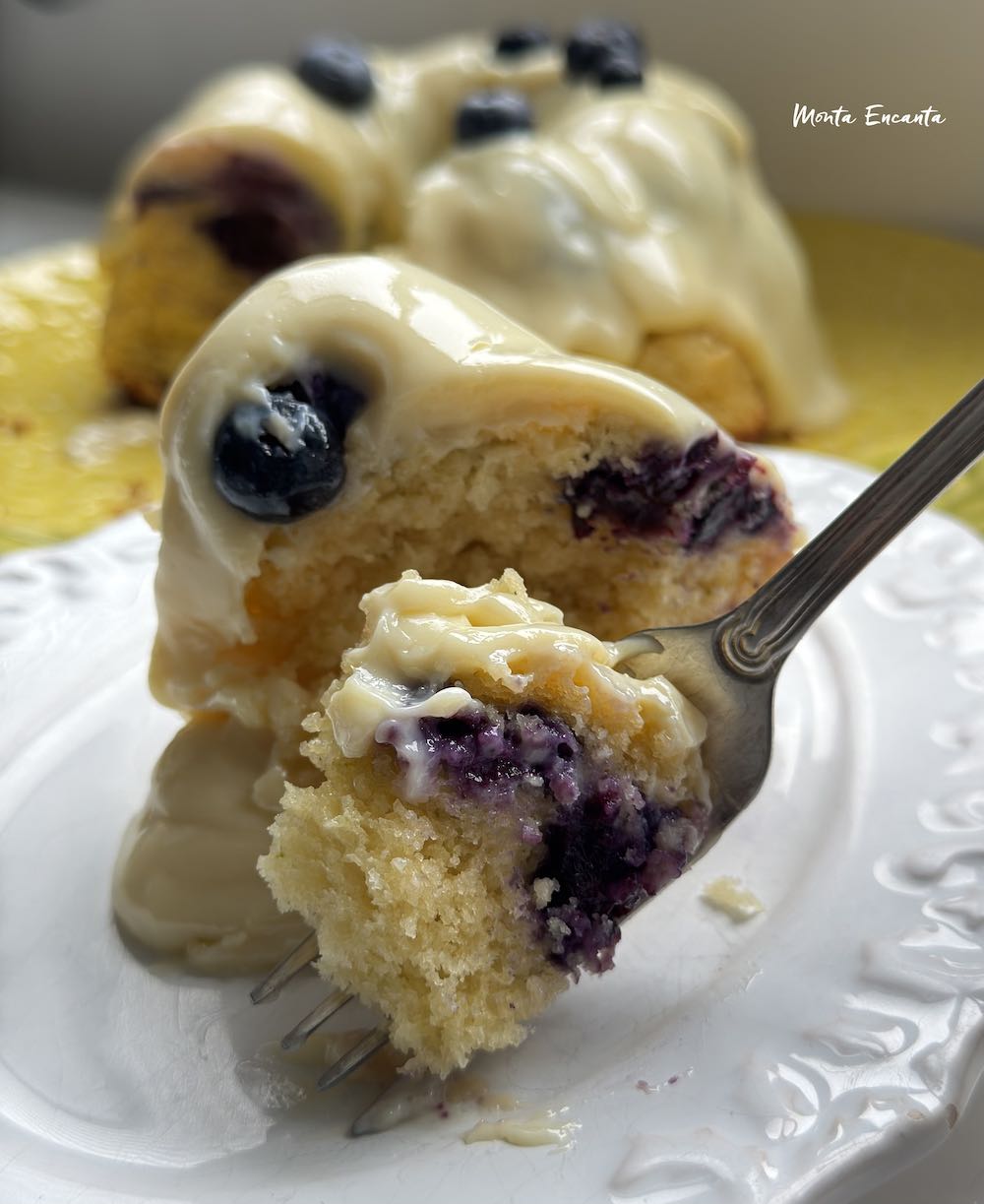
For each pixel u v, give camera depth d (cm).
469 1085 21
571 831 22
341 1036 22
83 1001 23
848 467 31
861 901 22
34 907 24
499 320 25
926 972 21
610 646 23
